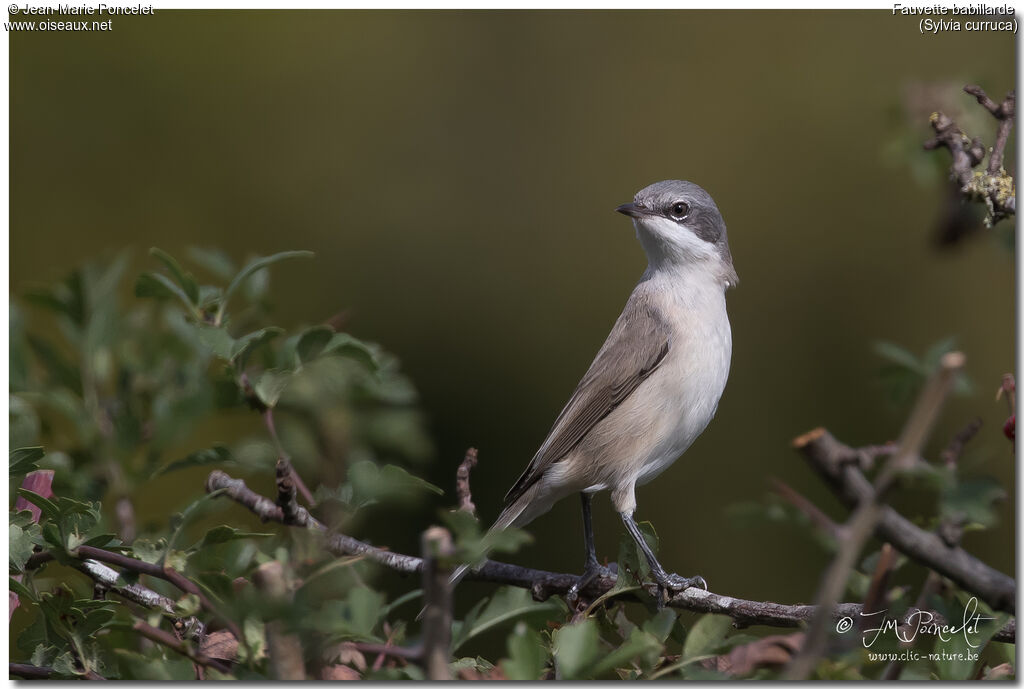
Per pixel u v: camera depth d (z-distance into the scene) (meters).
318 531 4.54
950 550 3.47
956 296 15.20
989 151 6.68
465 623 4.36
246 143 16.05
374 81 17.17
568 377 16.53
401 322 16.44
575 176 17.44
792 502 3.52
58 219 14.53
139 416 7.09
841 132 16.36
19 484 5.39
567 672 3.86
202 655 4.34
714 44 17.59
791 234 16.25
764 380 15.54
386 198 16.78
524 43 17.84
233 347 5.84
